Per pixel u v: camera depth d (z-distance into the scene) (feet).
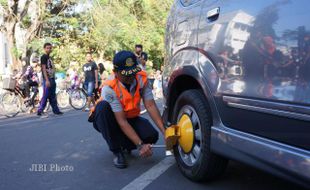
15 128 25.14
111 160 15.66
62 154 16.88
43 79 31.22
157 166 14.57
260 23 9.37
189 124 12.54
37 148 18.22
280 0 8.88
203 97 11.97
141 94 14.66
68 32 69.77
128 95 14.11
